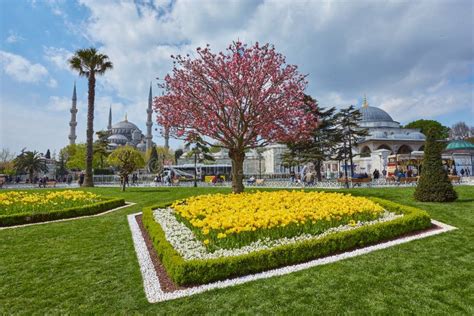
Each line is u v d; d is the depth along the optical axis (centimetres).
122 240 792
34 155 5553
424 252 627
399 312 405
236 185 1400
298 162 3362
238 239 662
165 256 579
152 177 4631
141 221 1048
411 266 555
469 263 562
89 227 952
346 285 485
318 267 560
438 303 425
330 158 3553
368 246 679
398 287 475
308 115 1435
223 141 1388
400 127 6931
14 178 5819
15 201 1313
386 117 6969
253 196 1116
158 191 2230
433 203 1184
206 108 1322
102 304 446
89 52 2870
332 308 419
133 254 673
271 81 1364
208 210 840
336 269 547
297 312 411
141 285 509
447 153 3403
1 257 658
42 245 750
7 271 575
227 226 675
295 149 3359
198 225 698
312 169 4016
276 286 487
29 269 585
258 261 550
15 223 1029
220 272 520
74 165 6106
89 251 697
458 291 457
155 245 688
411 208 929
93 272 568
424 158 1288
